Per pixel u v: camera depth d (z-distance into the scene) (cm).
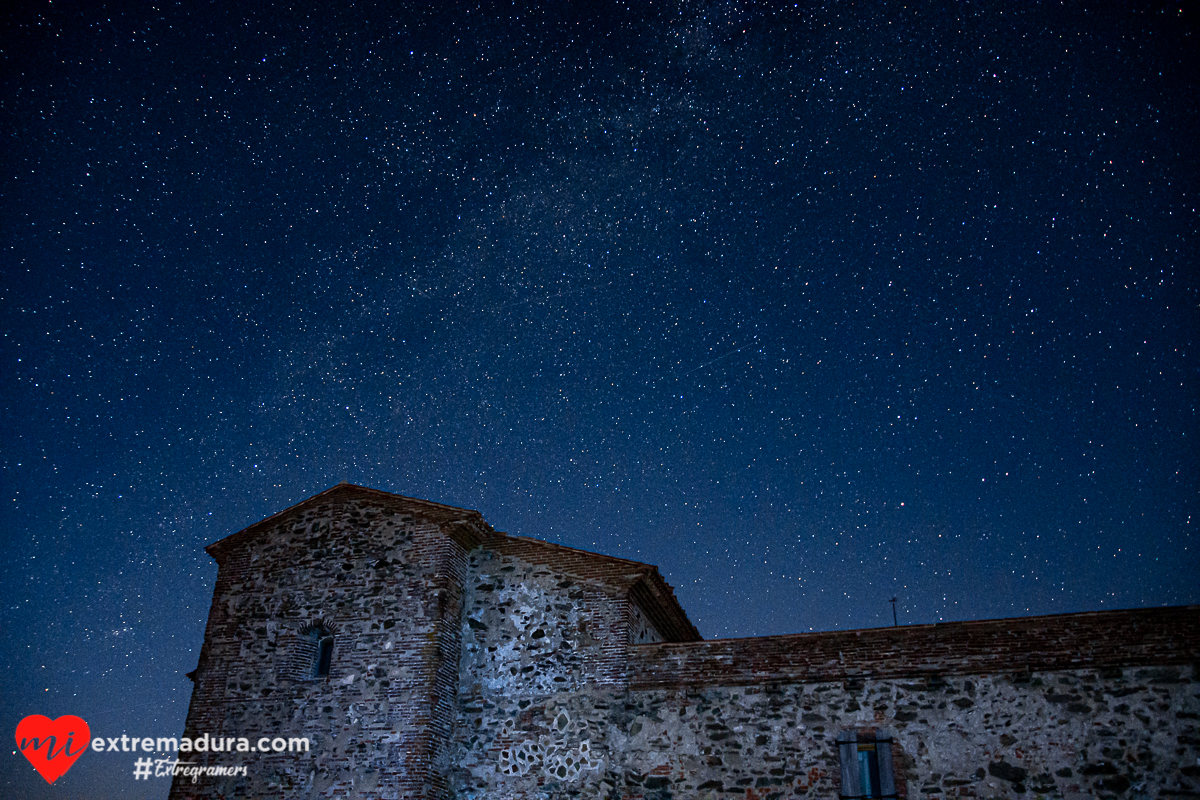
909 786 1316
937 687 1366
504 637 1638
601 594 1622
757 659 1475
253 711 1628
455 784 1530
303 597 1719
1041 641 1348
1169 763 1230
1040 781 1266
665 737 1462
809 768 1370
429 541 1700
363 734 1545
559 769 1491
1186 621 1298
